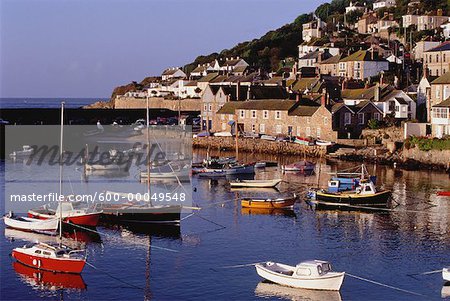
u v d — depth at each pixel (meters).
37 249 49.38
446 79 115.31
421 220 65.25
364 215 68.12
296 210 70.88
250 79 182.62
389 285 45.50
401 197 77.19
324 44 198.38
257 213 69.38
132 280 46.94
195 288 45.19
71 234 59.72
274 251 54.06
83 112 176.50
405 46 185.00
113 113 180.00
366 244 56.09
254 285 45.59
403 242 56.69
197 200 76.69
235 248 55.12
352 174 81.75
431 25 193.62
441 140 100.19
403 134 117.38
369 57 162.50
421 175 94.50
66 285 46.00
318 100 134.12
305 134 125.31
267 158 116.62
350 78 157.00
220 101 147.88
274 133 131.62
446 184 86.19
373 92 133.62
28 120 167.12
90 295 44.00
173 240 57.91
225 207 72.44
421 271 48.53
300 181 90.88
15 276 47.75
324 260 51.19
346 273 48.09
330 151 116.50
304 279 44.50
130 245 56.12
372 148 112.75
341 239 57.88
